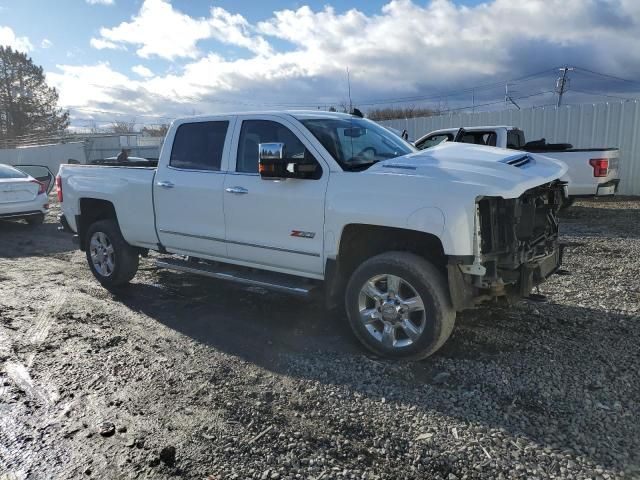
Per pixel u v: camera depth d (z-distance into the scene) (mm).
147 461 2986
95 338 4879
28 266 8062
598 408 3414
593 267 6980
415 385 3807
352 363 4215
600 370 3953
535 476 2766
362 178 4270
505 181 3832
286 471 2863
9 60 50312
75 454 3074
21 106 50656
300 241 4672
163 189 5711
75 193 6766
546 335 4652
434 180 3953
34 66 51875
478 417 3344
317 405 3557
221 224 5262
